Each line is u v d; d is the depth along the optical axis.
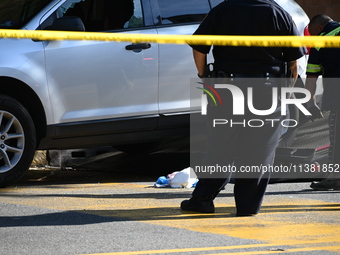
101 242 13.46
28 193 20.11
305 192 20.61
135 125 22.45
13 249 12.90
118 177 24.50
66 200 18.73
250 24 15.88
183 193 20.28
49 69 21.25
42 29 21.38
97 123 21.92
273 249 13.01
